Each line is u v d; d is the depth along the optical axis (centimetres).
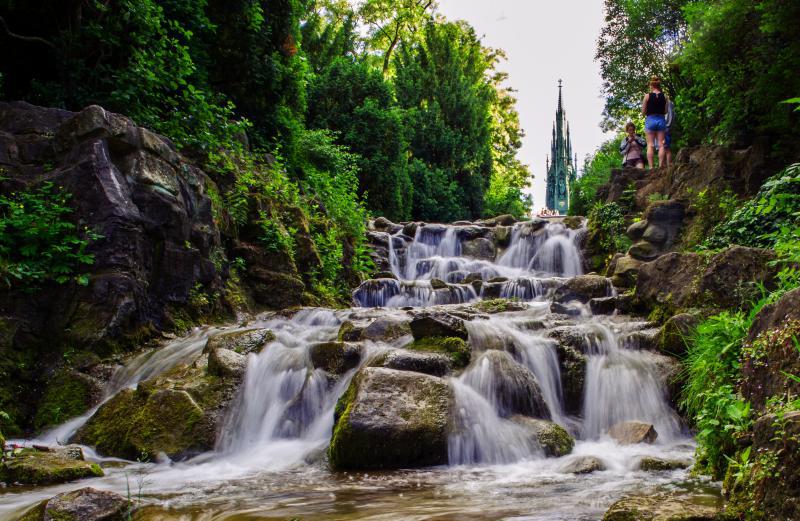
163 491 426
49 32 1001
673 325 684
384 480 454
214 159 1034
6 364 669
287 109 1507
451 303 1186
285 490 426
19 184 750
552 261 1453
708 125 1466
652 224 1169
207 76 1264
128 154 802
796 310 354
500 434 530
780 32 1044
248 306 970
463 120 3070
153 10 999
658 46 1811
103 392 680
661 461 479
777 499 270
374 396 523
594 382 664
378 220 1783
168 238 823
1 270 687
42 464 467
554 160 7919
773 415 296
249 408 602
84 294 728
